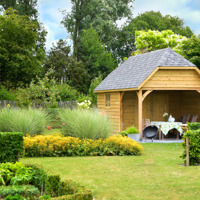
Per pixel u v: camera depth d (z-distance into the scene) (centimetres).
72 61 4131
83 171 916
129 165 1010
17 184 654
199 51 2842
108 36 4762
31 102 2434
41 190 635
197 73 1833
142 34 4375
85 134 1295
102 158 1152
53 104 2470
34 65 3111
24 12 4119
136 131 1673
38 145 1191
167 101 2159
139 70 1931
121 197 664
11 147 957
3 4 4112
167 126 1739
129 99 2142
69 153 1221
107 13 4669
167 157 1184
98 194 685
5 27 3000
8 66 2916
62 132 1362
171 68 1770
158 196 669
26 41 3114
